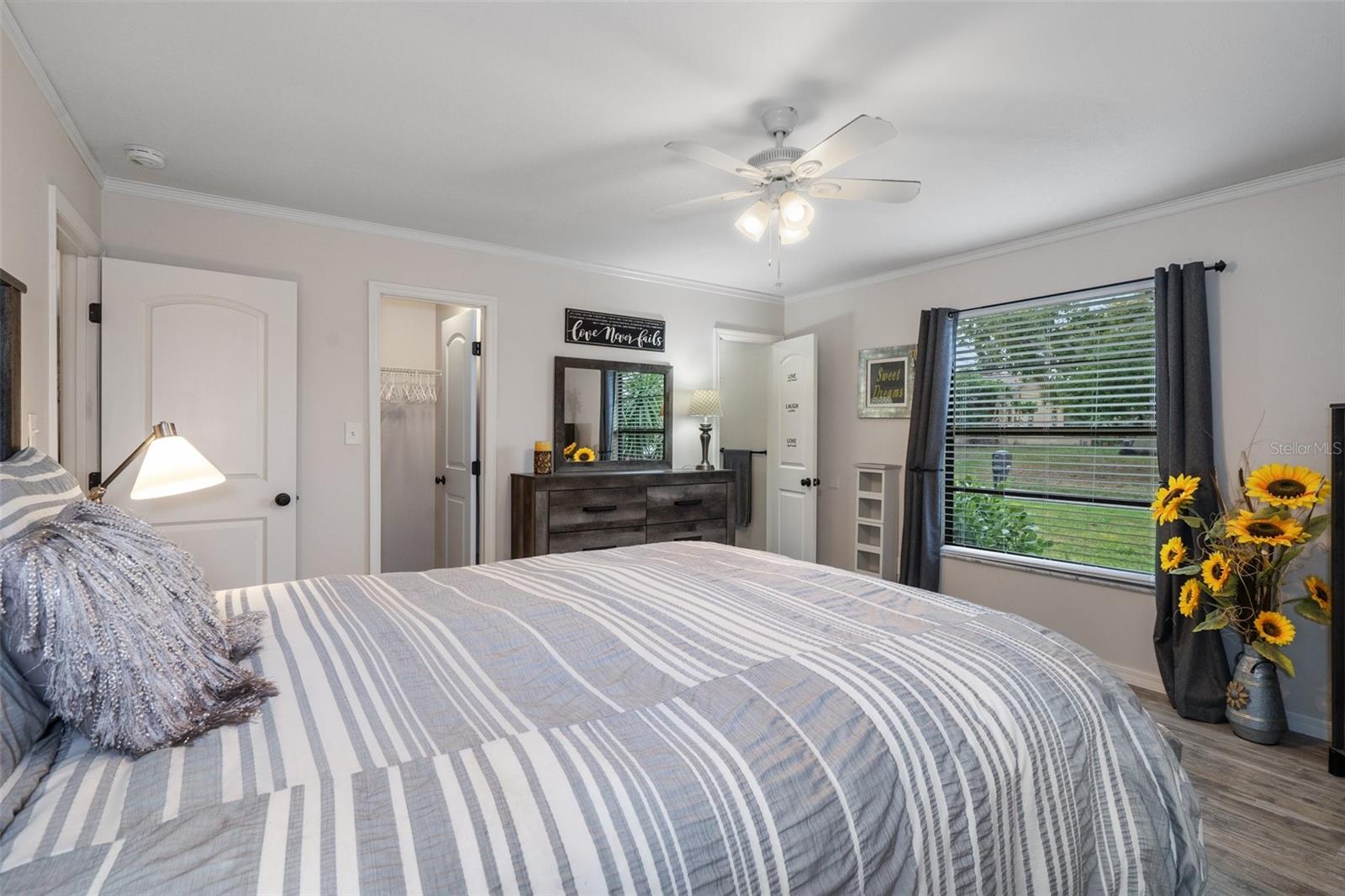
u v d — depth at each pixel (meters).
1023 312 3.82
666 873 0.82
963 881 1.06
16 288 1.44
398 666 1.27
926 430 4.14
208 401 3.09
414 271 3.76
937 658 1.35
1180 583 2.97
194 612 1.17
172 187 3.06
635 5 1.75
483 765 0.90
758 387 6.13
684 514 4.38
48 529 1.06
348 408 3.57
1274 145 2.53
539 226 3.64
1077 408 3.57
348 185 3.04
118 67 2.05
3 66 1.75
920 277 4.37
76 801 0.80
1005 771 1.16
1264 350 2.87
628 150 2.65
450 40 1.92
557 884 0.76
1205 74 2.04
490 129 2.47
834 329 5.00
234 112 2.35
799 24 1.83
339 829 0.76
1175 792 1.40
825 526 5.06
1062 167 2.74
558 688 1.20
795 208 2.24
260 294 3.21
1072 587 3.53
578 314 4.38
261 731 0.99
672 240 3.88
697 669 1.28
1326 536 2.73
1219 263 2.96
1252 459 2.90
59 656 0.91
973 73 2.05
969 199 3.11
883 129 1.86
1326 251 2.70
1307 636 2.76
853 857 0.96
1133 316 3.33
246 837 0.73
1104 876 1.25
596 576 2.01
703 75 2.09
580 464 4.38
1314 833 2.07
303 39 1.91
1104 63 1.98
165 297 2.99
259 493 3.20
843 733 1.08
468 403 4.19
